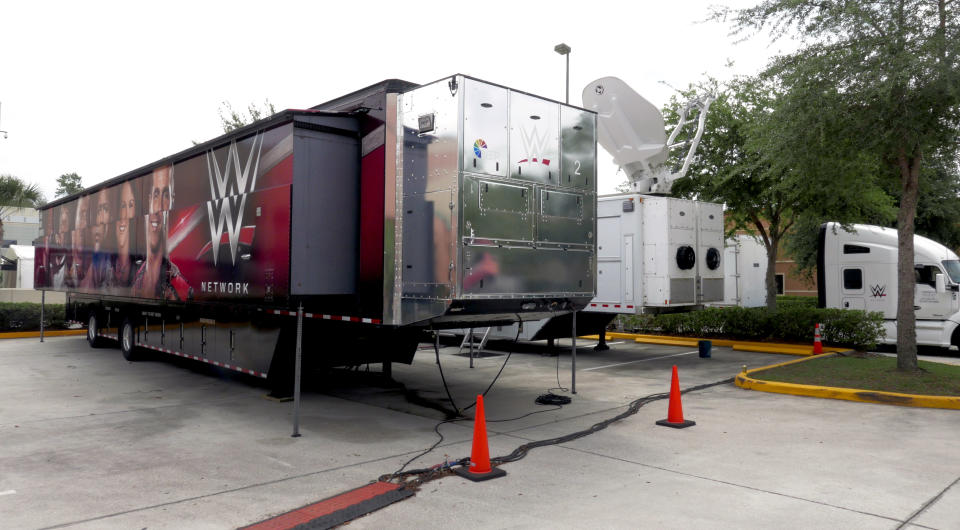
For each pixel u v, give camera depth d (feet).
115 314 47.11
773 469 19.56
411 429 25.00
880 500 16.75
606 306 43.60
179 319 37.45
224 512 15.97
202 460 20.62
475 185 23.27
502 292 24.09
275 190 26.63
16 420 26.35
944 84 29.43
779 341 52.70
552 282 26.17
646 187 45.11
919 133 31.04
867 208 50.52
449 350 52.06
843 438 23.38
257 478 18.75
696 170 53.93
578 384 35.55
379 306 25.54
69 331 64.44
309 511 16.01
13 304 63.46
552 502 16.70
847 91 32.58
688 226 42.39
